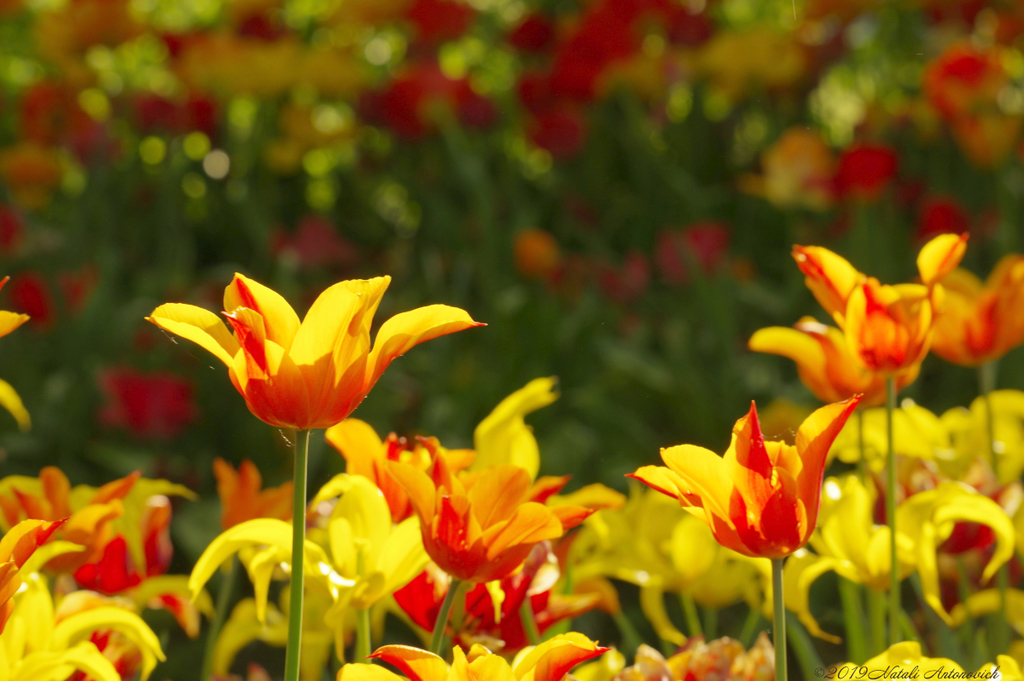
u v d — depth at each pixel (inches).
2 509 92.2
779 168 255.0
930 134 280.7
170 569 204.5
